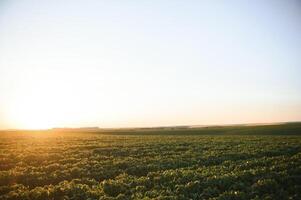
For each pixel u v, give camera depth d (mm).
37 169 25297
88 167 25812
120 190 18859
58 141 55094
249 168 24219
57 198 17578
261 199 16047
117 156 32938
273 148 36125
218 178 20141
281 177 19969
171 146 42406
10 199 17453
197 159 29656
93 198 17281
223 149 37812
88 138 66500
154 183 20203
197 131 113875
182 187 18688
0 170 25719
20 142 52688
